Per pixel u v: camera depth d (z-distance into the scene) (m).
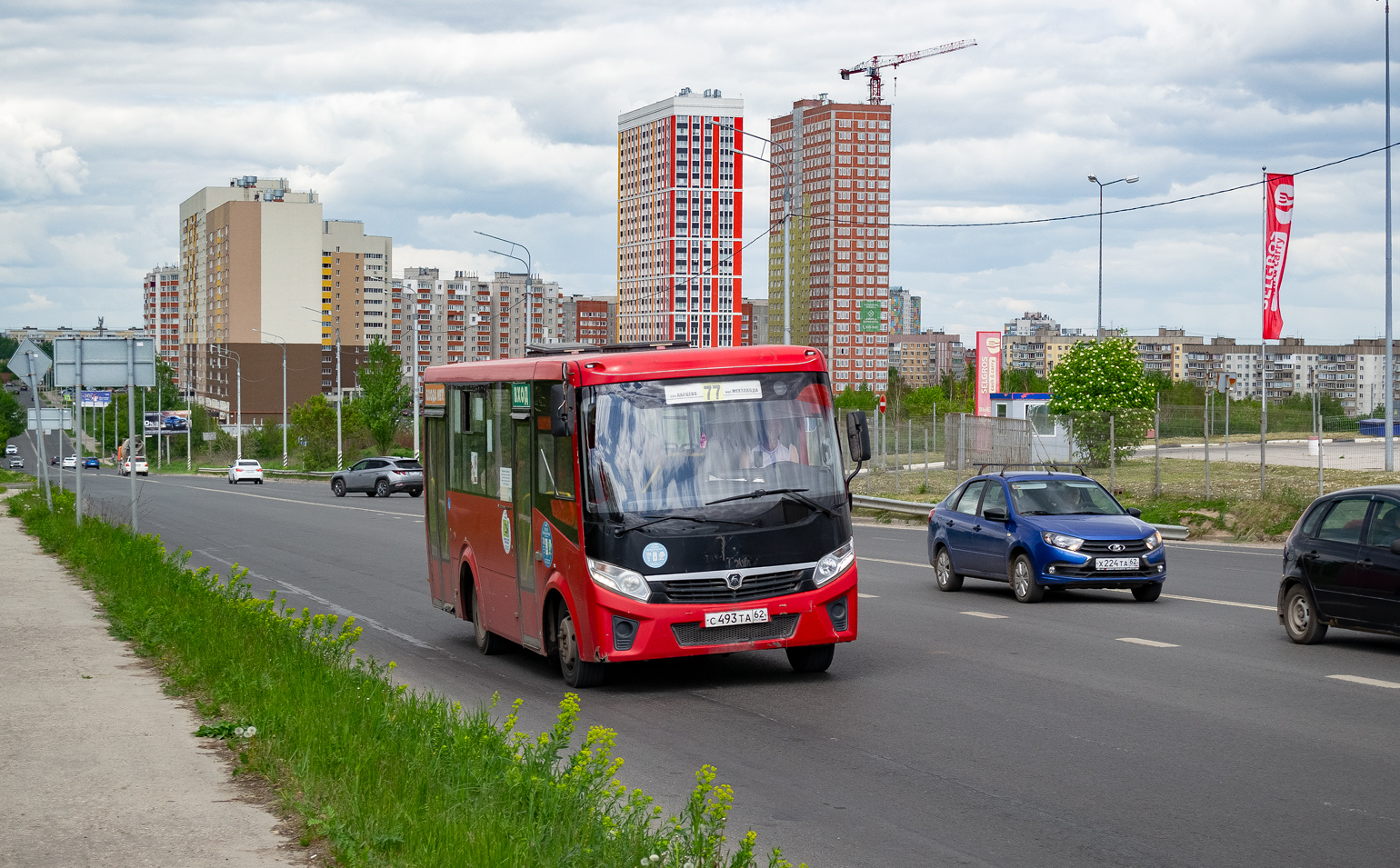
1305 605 13.29
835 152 172.25
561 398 11.17
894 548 27.39
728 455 11.39
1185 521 29.36
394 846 5.89
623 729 9.75
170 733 8.57
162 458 133.00
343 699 9.01
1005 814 7.12
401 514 42.59
